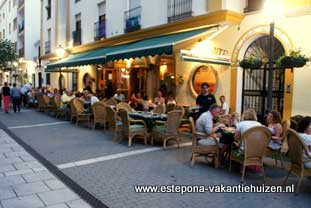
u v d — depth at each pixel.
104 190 4.91
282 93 8.69
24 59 32.03
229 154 6.18
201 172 5.88
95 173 5.75
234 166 6.28
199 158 6.91
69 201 4.46
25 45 31.83
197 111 9.20
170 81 12.30
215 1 9.51
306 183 5.34
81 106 11.87
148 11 12.73
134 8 13.70
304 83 7.95
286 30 8.28
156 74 13.20
